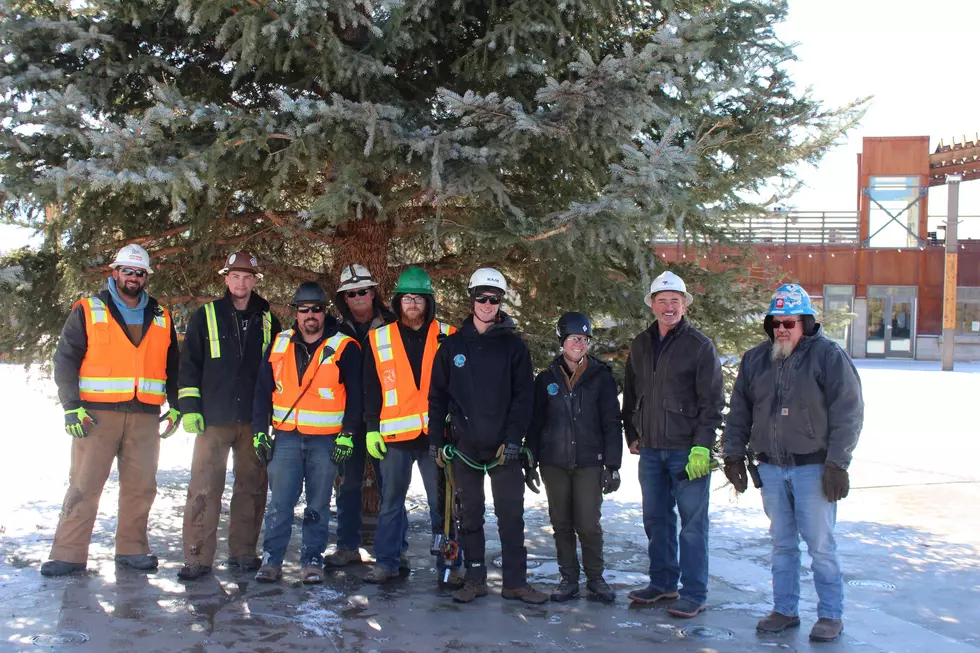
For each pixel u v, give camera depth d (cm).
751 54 584
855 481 888
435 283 747
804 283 3278
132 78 545
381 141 485
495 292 475
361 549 576
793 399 436
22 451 1012
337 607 452
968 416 1455
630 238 504
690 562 461
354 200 482
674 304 476
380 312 558
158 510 696
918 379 2309
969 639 432
